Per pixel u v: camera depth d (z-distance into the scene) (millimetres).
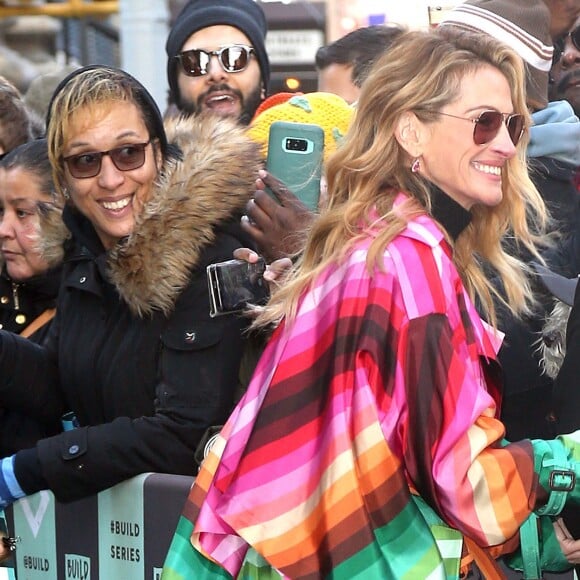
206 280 4801
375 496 3711
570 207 5367
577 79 6590
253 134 5766
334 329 3836
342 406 3750
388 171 4047
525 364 4781
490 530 3701
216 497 4039
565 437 3908
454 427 3715
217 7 6922
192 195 4801
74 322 5133
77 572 4992
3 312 5930
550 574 4504
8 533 5215
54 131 4984
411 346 3758
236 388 4789
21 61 15766
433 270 3861
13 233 5738
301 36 19375
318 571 3779
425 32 4129
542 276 4602
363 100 4125
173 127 5262
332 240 3986
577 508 4062
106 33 24250
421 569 3719
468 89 4000
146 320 4855
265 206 4715
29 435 5570
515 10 5691
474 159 4035
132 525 4812
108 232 5000
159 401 4824
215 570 4148
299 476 3834
